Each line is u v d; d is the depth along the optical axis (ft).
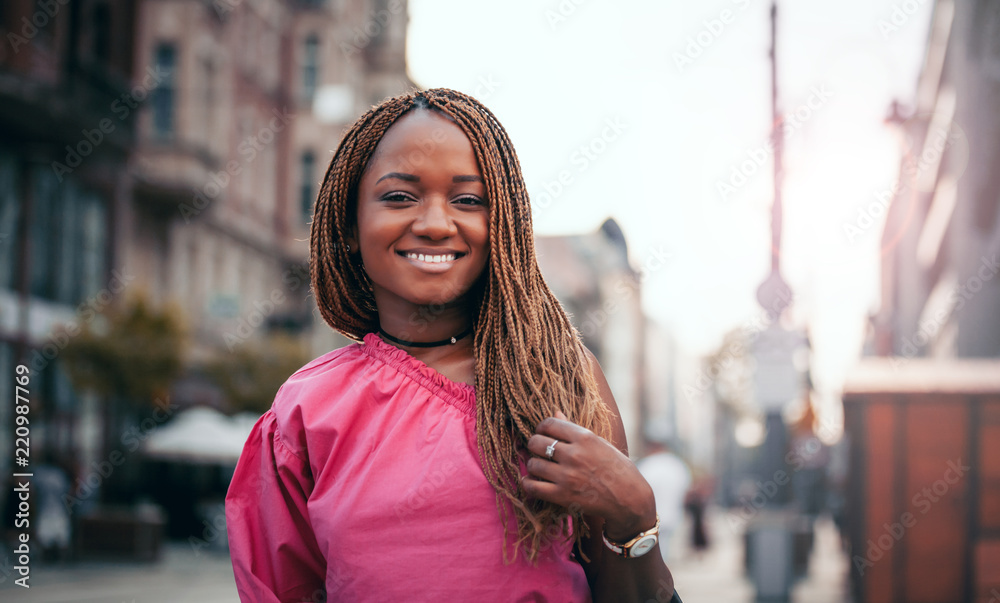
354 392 4.56
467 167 4.58
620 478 4.18
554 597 4.29
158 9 77.61
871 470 20.17
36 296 59.21
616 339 253.85
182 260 80.33
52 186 60.85
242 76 90.48
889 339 72.28
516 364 4.45
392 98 4.90
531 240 4.70
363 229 4.70
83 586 38.24
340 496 4.36
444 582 4.19
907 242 70.18
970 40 50.29
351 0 106.52
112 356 55.93
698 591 37.32
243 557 4.67
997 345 51.29
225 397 75.20
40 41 56.75
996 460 19.71
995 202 50.44
